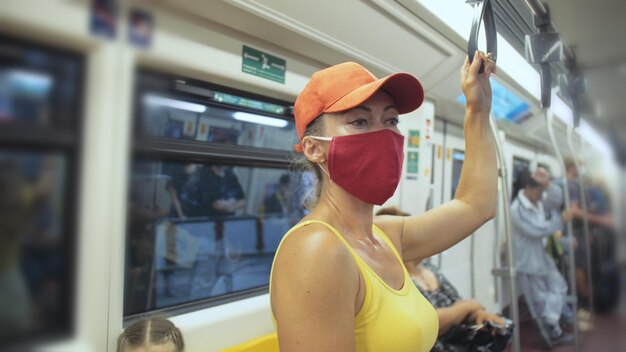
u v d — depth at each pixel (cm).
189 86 183
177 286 205
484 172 123
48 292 132
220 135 207
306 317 68
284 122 239
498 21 159
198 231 218
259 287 241
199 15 173
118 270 153
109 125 142
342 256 72
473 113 126
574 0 123
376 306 77
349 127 86
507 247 272
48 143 127
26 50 118
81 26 125
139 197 179
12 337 124
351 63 91
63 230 135
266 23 187
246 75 199
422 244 116
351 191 87
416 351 80
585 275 298
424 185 344
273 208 262
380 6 207
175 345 163
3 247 123
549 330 393
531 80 274
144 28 149
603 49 132
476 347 209
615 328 157
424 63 273
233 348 209
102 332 147
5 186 122
